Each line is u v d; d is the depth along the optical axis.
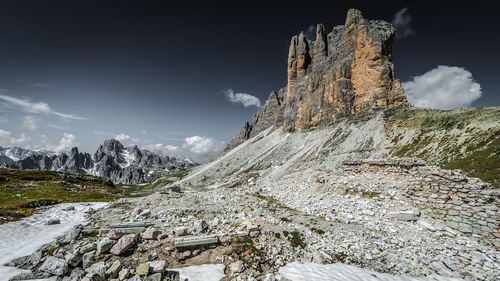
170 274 10.40
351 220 19.02
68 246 13.16
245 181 158.25
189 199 25.47
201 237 13.07
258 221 17.08
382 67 172.88
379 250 14.31
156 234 13.76
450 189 18.17
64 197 37.00
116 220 19.31
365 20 191.38
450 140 75.44
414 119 111.94
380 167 23.67
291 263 12.23
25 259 12.19
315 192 25.27
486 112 80.25
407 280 11.45
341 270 11.80
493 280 11.84
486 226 15.45
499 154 48.94
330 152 131.75
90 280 9.18
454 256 13.77
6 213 21.25
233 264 11.34
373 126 135.75
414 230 16.61
